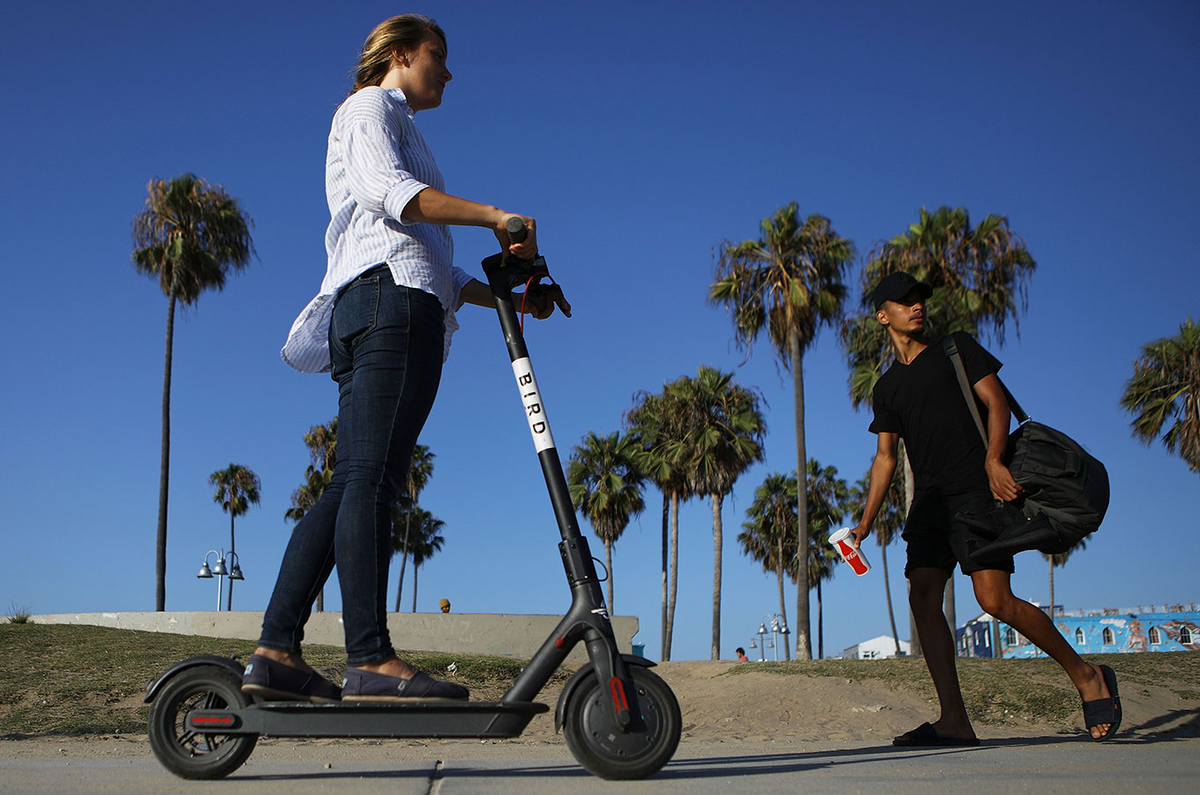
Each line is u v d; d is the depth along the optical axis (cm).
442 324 226
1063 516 306
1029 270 2180
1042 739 376
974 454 337
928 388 346
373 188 217
